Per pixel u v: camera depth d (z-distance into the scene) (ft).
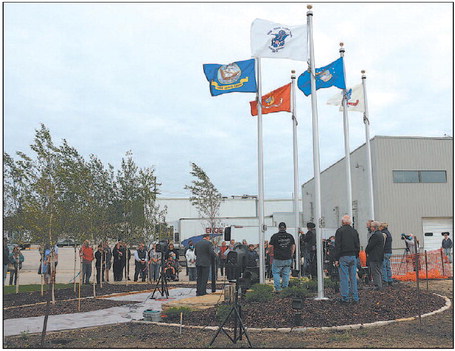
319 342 22.75
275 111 52.85
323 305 30.68
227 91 48.24
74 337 25.64
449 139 91.97
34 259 118.73
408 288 39.58
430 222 89.56
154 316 29.12
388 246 42.27
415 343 22.34
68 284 55.88
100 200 60.39
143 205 63.05
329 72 46.44
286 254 38.17
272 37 41.52
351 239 31.55
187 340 24.11
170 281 61.57
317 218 35.06
